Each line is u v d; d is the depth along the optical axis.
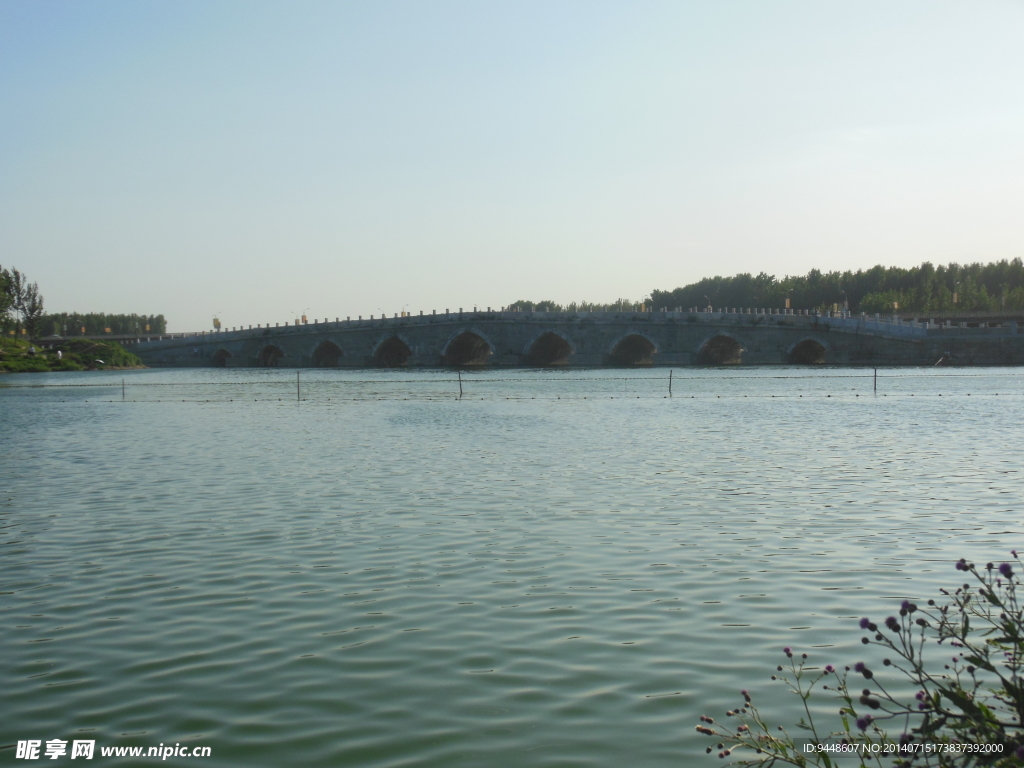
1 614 15.59
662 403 66.19
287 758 10.48
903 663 12.70
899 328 130.00
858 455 34.84
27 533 21.97
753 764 10.05
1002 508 23.64
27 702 12.02
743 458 34.38
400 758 10.44
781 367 129.88
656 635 14.07
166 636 14.37
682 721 11.18
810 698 11.71
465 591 16.55
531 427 48.50
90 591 16.91
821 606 15.41
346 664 13.10
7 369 137.00
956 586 16.41
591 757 10.35
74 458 37.03
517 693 12.02
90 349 156.25
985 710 8.79
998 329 126.38
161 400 76.38
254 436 45.50
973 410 56.50
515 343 147.62
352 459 35.25
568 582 17.06
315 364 158.38
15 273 187.25
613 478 29.55
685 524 22.14
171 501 26.16
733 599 15.87
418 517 23.31
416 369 140.38
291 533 21.58
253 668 13.00
